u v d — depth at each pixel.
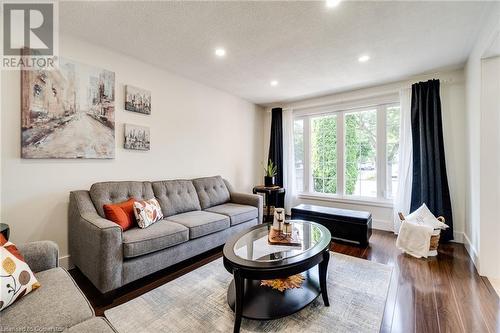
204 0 1.81
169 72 3.24
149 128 3.01
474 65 2.52
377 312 1.70
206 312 1.69
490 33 1.96
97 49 2.51
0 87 1.96
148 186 2.78
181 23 2.12
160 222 2.44
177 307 1.75
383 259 2.62
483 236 2.26
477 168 2.42
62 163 2.29
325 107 4.37
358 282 2.11
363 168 4.03
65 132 2.28
